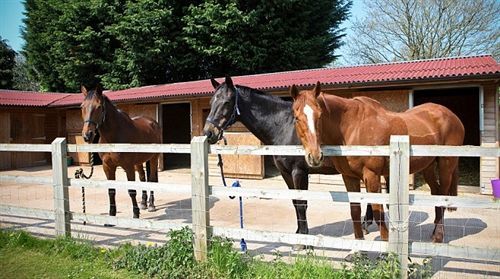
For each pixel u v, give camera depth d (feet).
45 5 75.72
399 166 10.18
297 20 61.21
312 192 11.39
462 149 9.80
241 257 12.13
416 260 13.17
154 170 22.94
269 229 18.04
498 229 17.08
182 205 24.32
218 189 12.41
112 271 12.54
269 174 38.01
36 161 51.67
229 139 36.14
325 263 11.21
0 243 15.64
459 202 9.90
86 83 69.46
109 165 19.33
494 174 25.44
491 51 64.13
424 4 67.67
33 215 16.72
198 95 36.35
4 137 47.65
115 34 59.72
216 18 54.34
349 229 17.76
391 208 10.32
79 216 15.53
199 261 12.25
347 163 12.82
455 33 66.39
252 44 57.57
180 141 56.95
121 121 19.42
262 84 35.45
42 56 79.10
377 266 10.57
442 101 43.80
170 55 59.26
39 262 13.58
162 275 11.84
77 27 65.21
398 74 28.89
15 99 50.57
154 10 55.88
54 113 54.03
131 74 62.13
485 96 26.03
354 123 12.91
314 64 64.18
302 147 11.33
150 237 16.80
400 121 13.71
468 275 11.66
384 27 73.41
